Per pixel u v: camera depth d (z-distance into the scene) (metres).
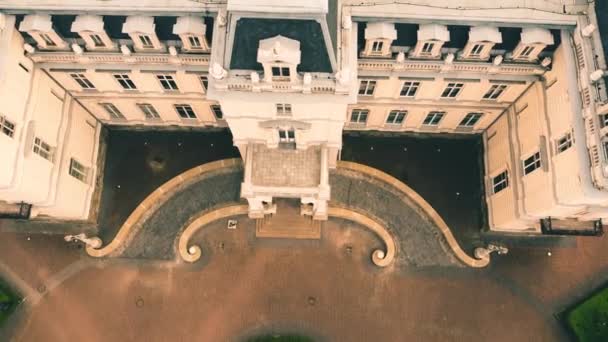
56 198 53.69
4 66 45.00
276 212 61.81
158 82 53.72
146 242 61.22
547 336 58.06
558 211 48.03
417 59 48.72
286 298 58.97
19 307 58.75
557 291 59.66
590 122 42.09
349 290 59.31
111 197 62.91
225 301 58.94
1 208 52.56
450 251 60.97
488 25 45.38
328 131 51.44
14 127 47.09
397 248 60.97
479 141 63.94
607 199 41.78
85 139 59.72
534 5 45.09
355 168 63.41
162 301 58.97
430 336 57.84
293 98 43.75
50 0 45.09
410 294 59.28
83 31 45.78
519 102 53.78
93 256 60.59
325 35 40.19
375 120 61.09
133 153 64.44
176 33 45.47
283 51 39.03
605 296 58.88
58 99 54.06
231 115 47.75
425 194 62.94
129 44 48.81
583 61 43.59
